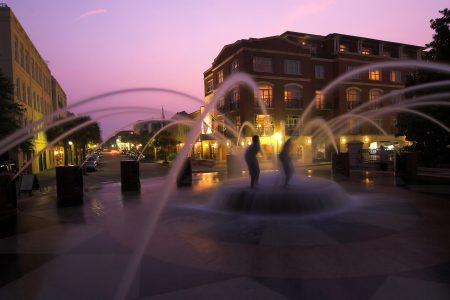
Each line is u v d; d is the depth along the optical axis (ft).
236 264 18.40
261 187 33.88
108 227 28.04
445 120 61.57
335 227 25.34
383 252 19.61
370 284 15.43
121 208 36.68
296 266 17.84
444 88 61.26
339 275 16.51
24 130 38.37
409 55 164.35
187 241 22.88
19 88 103.30
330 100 146.41
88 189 55.72
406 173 51.06
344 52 146.20
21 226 29.58
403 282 15.55
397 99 156.56
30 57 120.26
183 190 49.60
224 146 140.36
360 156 85.87
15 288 16.34
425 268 17.15
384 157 74.49
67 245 23.24
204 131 157.17
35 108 128.16
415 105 64.23
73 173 40.27
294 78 133.28
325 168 96.73
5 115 64.13
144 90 42.47
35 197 49.52
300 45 135.13
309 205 29.81
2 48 94.27
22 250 22.31
